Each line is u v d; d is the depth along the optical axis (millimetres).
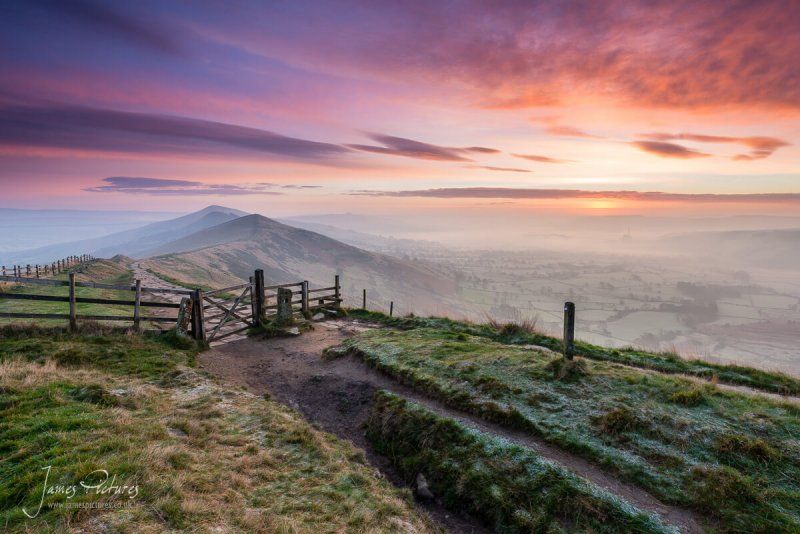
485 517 7465
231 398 10859
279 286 19891
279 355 15844
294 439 9047
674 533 6156
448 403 10508
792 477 6781
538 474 7594
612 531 6402
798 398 10234
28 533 4633
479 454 8477
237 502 6266
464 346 14086
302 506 6711
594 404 9391
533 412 9406
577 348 14570
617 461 7684
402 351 14031
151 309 25000
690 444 7777
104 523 4977
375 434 10305
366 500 7375
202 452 7598
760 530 6012
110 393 9273
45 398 8570
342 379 12984
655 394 9586
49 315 14102
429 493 8234
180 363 13188
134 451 6691
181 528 5219
